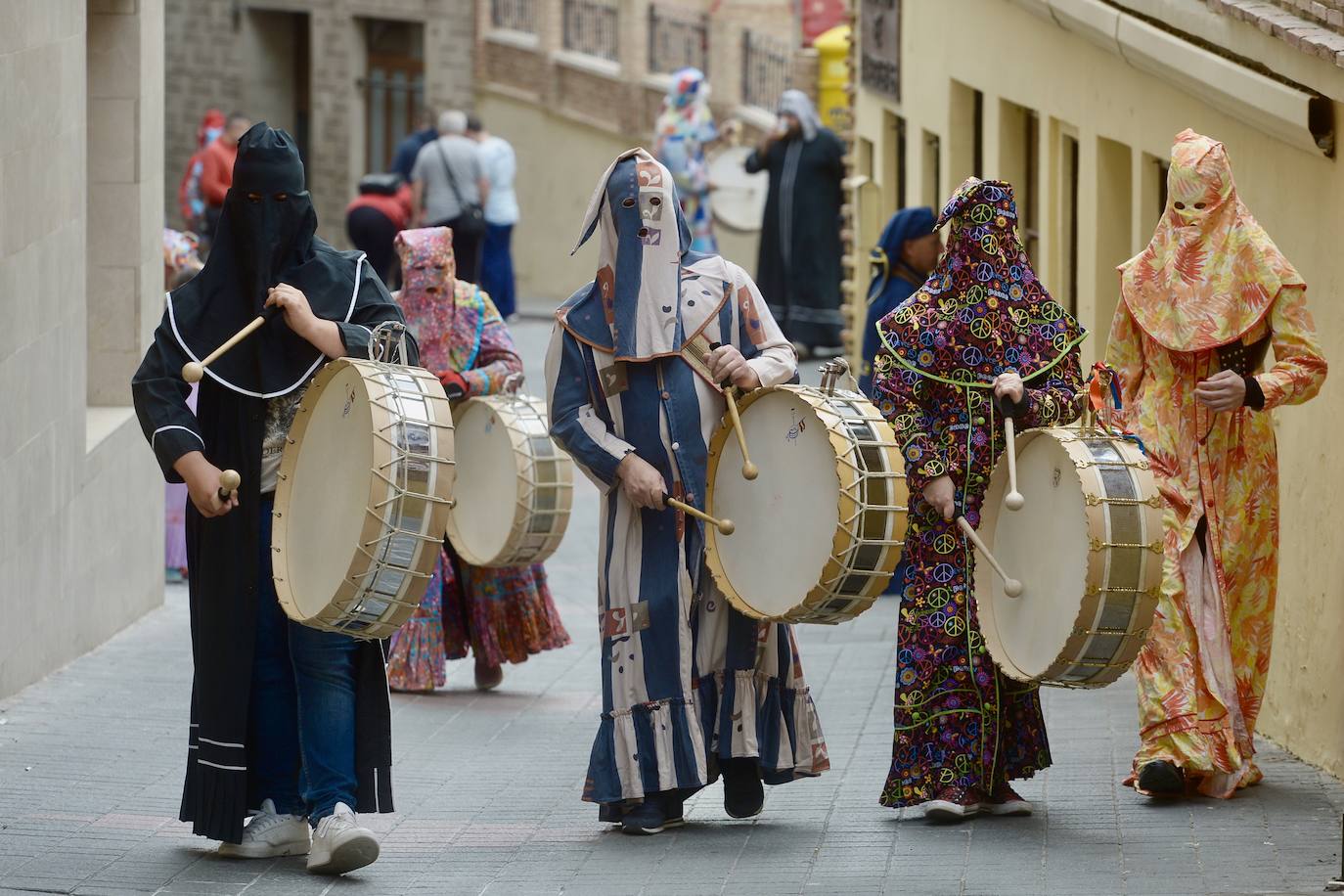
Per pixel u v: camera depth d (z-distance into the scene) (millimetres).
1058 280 16156
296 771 8852
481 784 10633
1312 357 9641
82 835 9172
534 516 12820
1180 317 9797
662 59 39844
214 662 8570
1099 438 8836
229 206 8672
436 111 44594
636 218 9344
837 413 8867
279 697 8750
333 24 45969
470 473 13195
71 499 13430
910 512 9594
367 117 46375
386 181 29938
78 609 13664
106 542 14391
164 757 10781
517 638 13375
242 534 8578
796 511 8984
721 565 9281
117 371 15312
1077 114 15211
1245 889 8312
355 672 8672
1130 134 13883
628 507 9359
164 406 8516
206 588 8602
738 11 39094
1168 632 9758
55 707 11977
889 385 9562
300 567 8414
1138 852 8922
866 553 8750
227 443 8633
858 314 22938
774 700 9398
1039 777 10367
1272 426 10039
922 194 21047
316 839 8508
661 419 9352
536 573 13406
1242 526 9953
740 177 33719
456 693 13422
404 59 45844
